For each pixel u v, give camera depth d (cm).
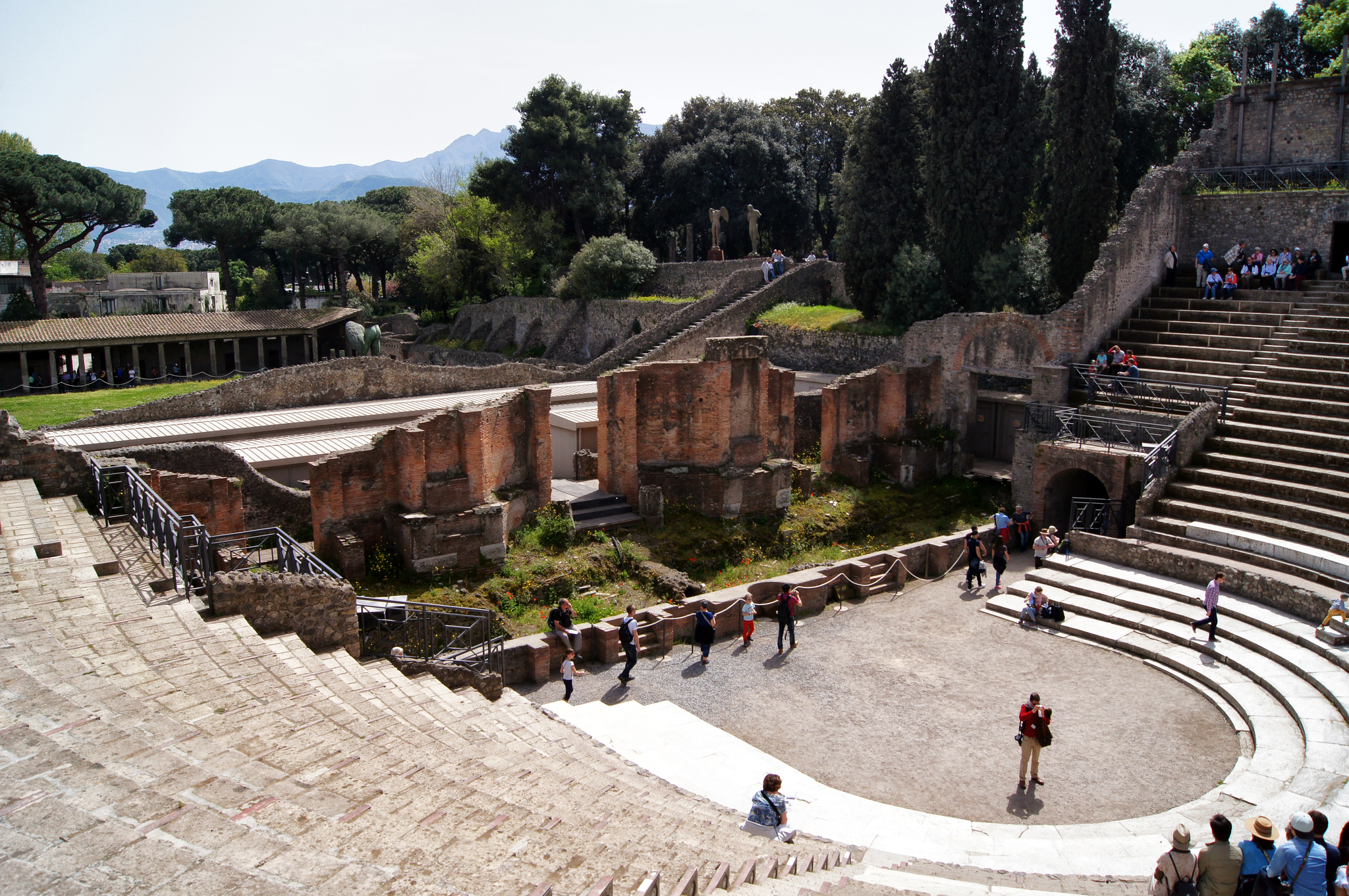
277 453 3150
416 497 2497
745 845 1137
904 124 4381
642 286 6606
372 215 9538
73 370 6694
